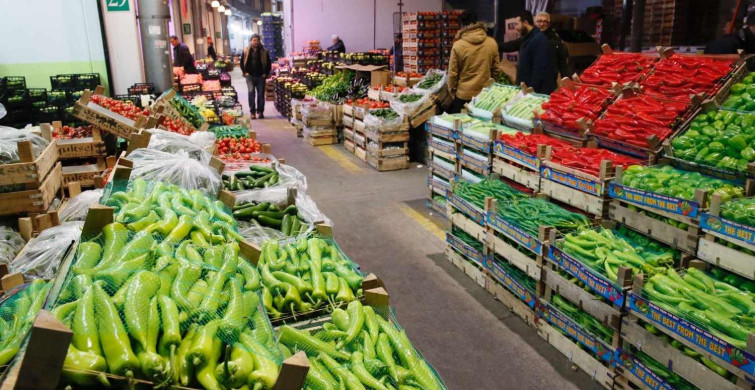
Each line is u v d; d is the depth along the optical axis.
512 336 3.81
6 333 1.77
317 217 3.76
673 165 3.94
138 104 8.40
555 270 3.60
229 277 1.93
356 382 1.96
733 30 8.31
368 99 10.32
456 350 3.64
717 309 2.68
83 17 9.57
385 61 12.39
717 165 3.53
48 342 1.20
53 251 2.95
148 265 1.84
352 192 7.39
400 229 5.95
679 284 2.90
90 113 5.31
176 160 3.67
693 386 2.74
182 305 1.64
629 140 4.14
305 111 10.78
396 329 2.30
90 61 9.81
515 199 4.36
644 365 2.95
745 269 2.82
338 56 14.25
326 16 18.16
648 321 2.87
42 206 3.91
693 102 4.00
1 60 9.37
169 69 10.66
